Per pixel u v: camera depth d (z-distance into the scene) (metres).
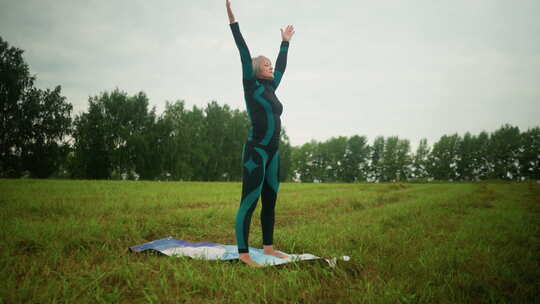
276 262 2.88
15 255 2.96
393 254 3.21
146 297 2.03
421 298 2.04
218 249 3.46
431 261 2.81
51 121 35.19
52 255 2.92
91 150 42.75
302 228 4.86
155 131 46.34
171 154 47.00
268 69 3.43
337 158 96.56
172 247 3.50
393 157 89.19
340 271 2.63
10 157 34.00
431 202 9.26
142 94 46.41
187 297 2.13
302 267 2.70
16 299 1.99
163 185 17.88
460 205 8.48
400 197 12.70
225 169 60.53
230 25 3.22
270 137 3.21
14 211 5.58
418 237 4.09
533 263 2.82
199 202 8.77
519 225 4.97
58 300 2.03
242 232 3.00
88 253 3.18
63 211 5.82
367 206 8.91
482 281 2.35
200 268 2.66
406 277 2.49
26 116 34.34
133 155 43.97
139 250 3.27
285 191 16.61
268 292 2.18
